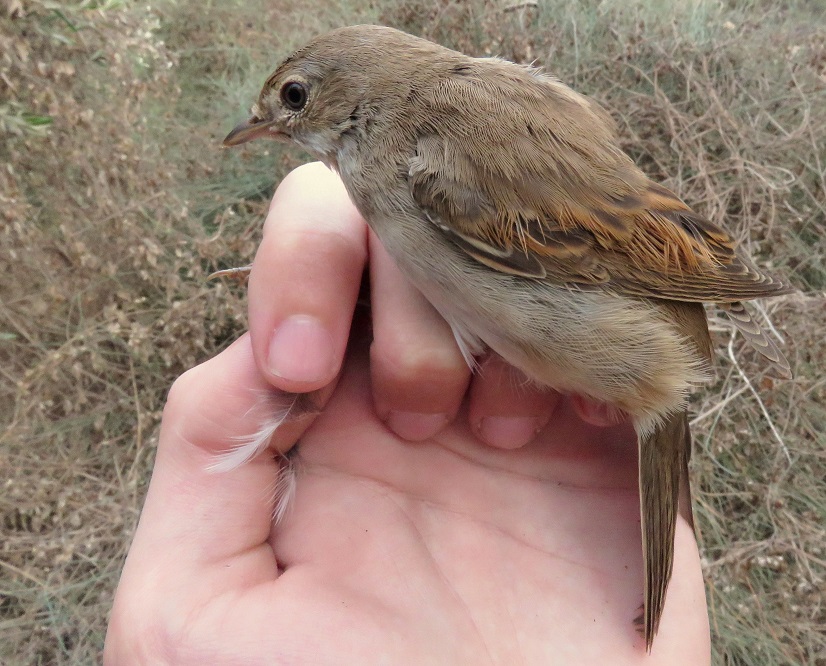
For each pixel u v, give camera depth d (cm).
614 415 16
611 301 15
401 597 14
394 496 16
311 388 14
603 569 15
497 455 16
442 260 15
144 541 14
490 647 14
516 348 15
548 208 15
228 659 13
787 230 27
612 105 28
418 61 16
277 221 15
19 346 25
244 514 14
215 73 33
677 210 16
